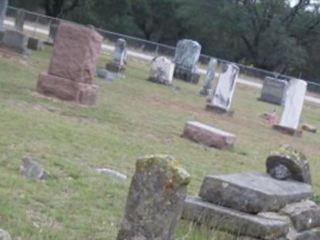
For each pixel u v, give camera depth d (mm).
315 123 32438
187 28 74625
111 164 11031
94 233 7164
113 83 25344
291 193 7766
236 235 7027
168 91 27688
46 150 10734
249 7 67000
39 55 28891
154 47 54719
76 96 16953
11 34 26688
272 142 19672
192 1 70500
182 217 7285
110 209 8148
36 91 17172
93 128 14250
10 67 21719
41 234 6715
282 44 66688
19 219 6957
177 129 17312
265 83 37844
